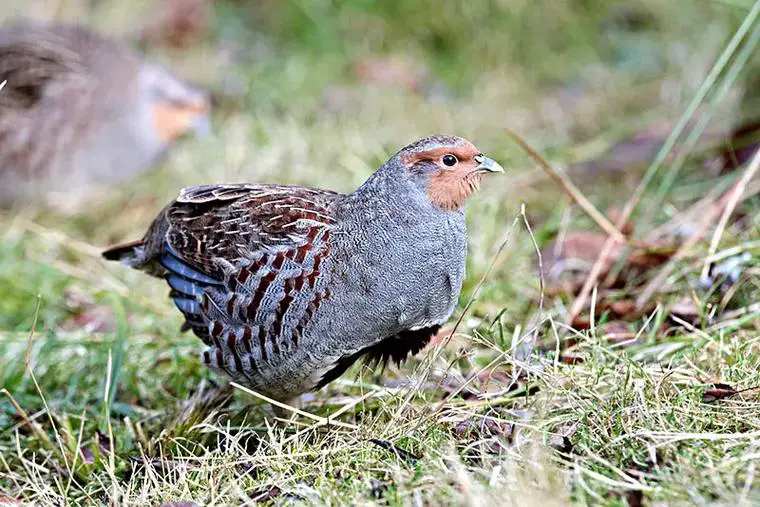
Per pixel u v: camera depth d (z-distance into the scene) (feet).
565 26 58.18
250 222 27.73
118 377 30.86
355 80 56.13
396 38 59.47
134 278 39.93
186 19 62.39
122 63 50.44
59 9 61.16
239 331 27.78
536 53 57.31
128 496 25.45
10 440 30.27
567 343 31.19
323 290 26.78
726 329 29.91
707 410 25.17
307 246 26.94
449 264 27.17
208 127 51.62
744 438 23.81
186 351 34.04
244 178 46.60
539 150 46.57
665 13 58.59
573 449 24.26
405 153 26.84
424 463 24.20
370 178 27.35
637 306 32.96
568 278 35.86
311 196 28.07
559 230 38.37
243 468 26.09
